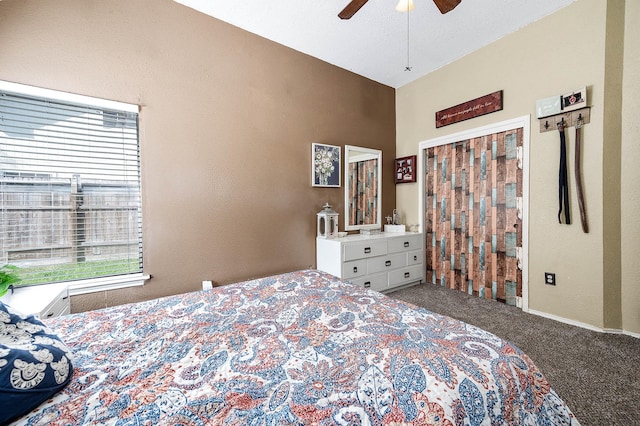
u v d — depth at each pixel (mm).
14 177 1643
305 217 2871
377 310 1263
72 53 1758
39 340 801
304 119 2836
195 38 2199
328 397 708
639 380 1502
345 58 2938
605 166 2016
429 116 3277
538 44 2332
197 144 2225
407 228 3586
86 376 815
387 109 3598
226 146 2367
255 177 2533
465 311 2498
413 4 2096
